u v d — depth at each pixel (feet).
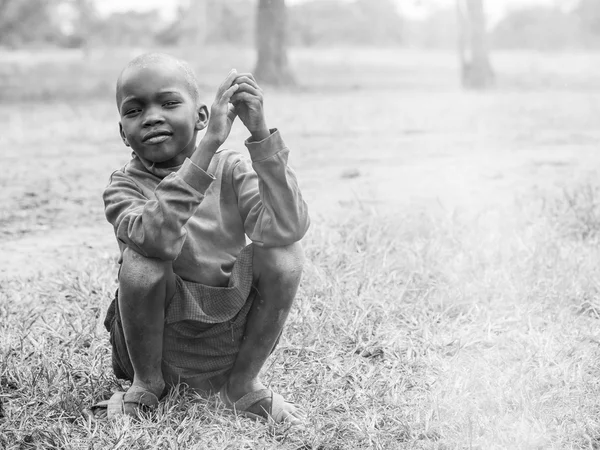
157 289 10.37
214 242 10.83
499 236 18.58
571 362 12.74
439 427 11.07
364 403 11.78
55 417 11.52
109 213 10.69
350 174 28.22
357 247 17.99
